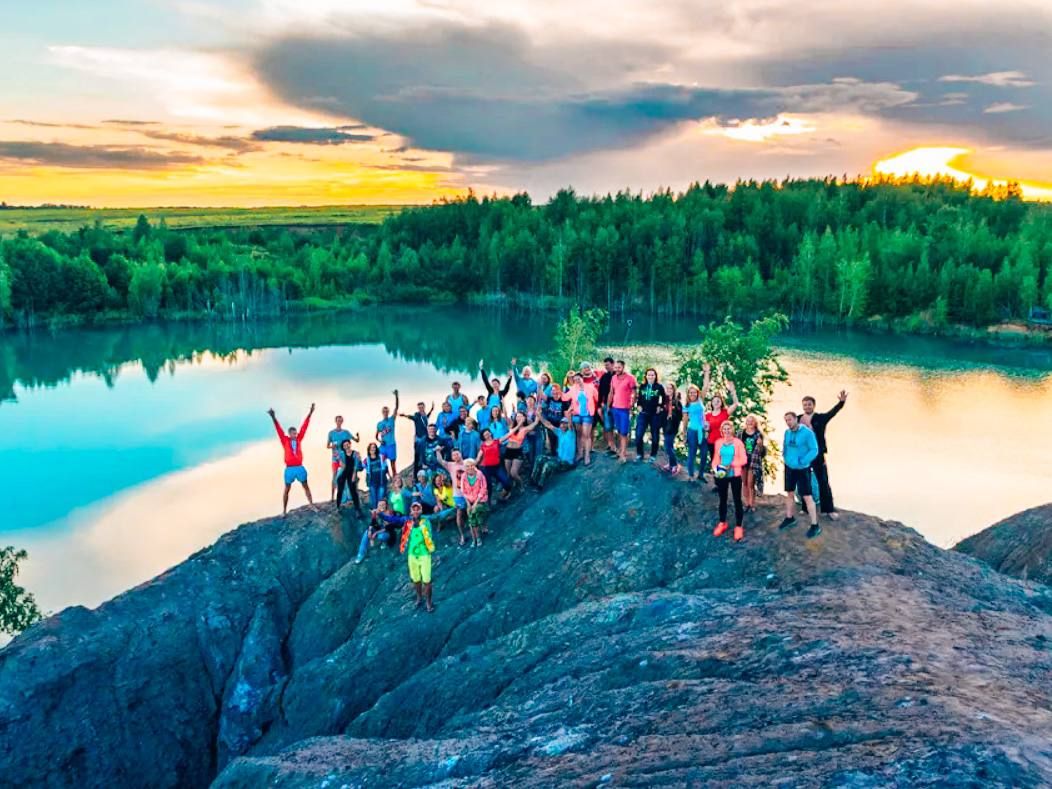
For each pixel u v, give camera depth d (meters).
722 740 9.16
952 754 7.59
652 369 20.88
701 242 161.38
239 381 81.06
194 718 20.52
